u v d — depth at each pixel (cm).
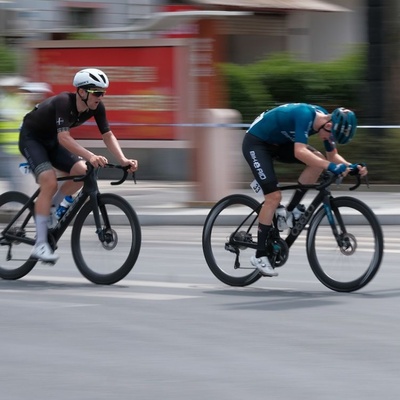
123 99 3784
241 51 5081
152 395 1273
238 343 1540
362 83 4044
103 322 1689
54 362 1436
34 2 4534
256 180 1945
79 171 2014
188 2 4616
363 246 1906
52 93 3969
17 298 1903
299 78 4238
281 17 5166
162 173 3978
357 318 1712
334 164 1862
